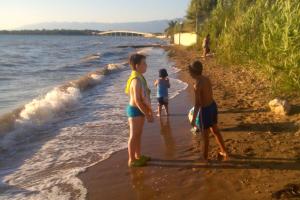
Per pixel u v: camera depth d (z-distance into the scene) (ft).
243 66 24.36
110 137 13.39
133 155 10.31
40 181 9.64
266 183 8.64
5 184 9.51
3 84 28.89
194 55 47.70
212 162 10.17
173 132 13.51
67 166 10.65
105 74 32.91
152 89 23.41
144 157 10.46
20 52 81.76
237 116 14.51
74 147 12.34
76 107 18.61
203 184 8.89
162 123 14.88
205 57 38.58
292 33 15.29
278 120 13.41
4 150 12.09
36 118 15.85
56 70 40.40
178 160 10.58
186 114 16.28
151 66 38.01
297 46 15.06
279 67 15.69
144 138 12.87
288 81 15.29
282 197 7.91
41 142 12.96
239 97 17.93
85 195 8.69
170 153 11.21
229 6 37.93
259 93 18.15
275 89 16.49
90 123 15.44
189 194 8.45
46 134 13.93
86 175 9.92
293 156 10.09
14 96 23.16
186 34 80.69
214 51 38.58
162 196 8.45
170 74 30.22
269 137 11.76
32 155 11.65
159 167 10.15
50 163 10.94
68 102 19.26
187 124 14.60
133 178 9.55
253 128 12.80
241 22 24.88
